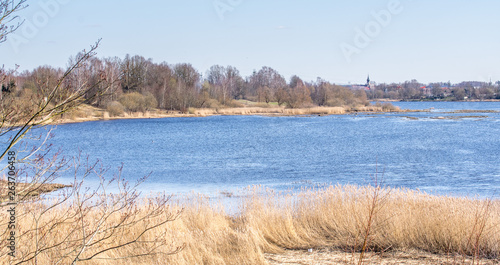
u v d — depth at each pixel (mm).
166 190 19906
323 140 48125
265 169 27656
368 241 9117
